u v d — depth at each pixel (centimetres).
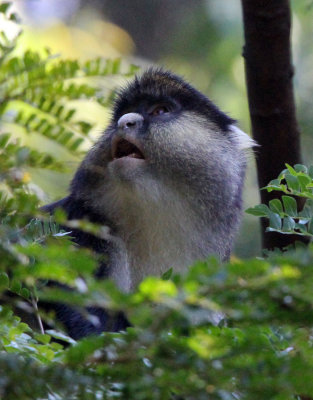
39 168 433
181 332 382
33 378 358
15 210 415
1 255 367
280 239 941
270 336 418
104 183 869
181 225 896
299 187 607
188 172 895
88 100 492
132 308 346
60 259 356
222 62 1948
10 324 439
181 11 2514
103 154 873
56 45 2066
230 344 391
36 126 462
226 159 942
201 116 941
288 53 972
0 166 415
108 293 345
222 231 931
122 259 877
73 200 893
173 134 893
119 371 378
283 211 625
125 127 873
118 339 380
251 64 980
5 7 487
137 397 373
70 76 484
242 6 973
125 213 874
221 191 928
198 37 1995
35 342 467
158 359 373
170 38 2392
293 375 369
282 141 991
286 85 979
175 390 381
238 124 1019
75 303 355
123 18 2562
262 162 1001
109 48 2341
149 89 946
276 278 349
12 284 464
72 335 752
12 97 471
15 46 482
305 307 362
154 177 875
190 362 370
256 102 990
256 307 357
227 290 350
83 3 2417
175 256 900
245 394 375
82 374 378
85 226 429
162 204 879
